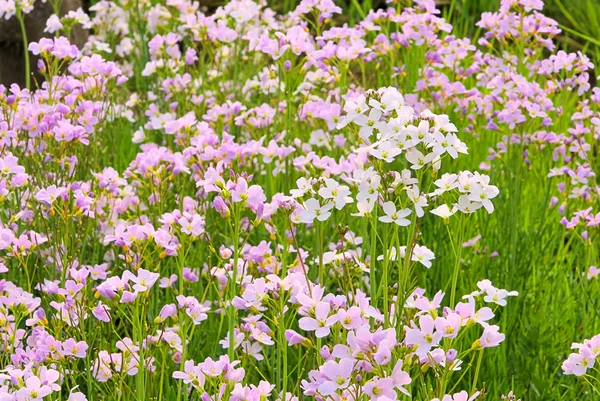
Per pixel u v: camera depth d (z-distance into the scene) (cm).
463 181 369
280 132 667
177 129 623
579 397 538
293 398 395
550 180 658
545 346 564
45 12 843
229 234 620
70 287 437
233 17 829
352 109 377
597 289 616
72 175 566
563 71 791
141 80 941
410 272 415
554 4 1153
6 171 489
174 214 431
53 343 403
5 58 846
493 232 662
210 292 553
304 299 338
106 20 958
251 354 436
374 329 386
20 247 456
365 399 327
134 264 439
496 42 1093
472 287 595
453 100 725
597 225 566
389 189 371
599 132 682
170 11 938
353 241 527
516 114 636
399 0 760
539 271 657
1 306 426
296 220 432
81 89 648
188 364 370
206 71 839
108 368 412
